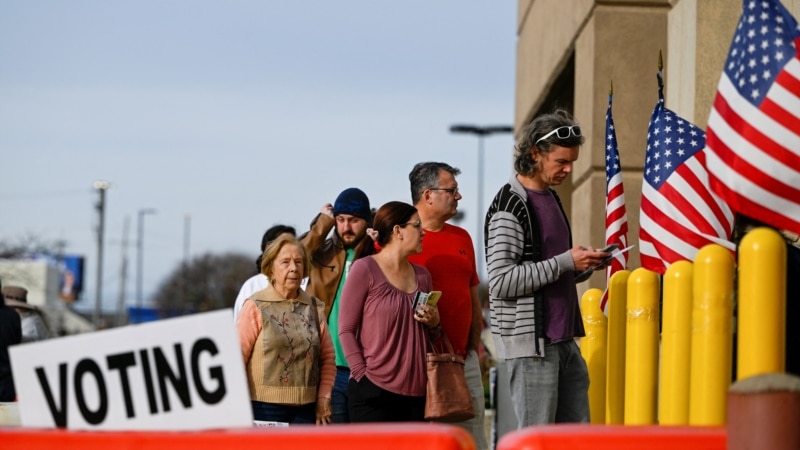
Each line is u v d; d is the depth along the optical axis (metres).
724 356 8.01
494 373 15.10
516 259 9.99
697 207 9.70
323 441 6.87
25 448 7.23
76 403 7.45
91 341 7.47
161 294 142.62
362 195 12.20
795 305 8.54
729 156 8.30
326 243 12.41
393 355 10.52
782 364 7.39
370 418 10.55
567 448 6.80
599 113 15.05
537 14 20.33
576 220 16.06
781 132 8.13
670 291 8.48
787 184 8.18
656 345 9.19
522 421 9.95
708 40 13.45
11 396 16.08
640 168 14.95
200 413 7.39
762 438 6.50
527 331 9.89
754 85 8.23
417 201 11.38
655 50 15.12
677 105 14.34
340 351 12.12
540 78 19.77
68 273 156.12
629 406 9.23
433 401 10.36
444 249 11.28
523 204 10.06
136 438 7.13
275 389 10.70
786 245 8.12
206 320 7.44
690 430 6.93
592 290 11.16
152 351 7.46
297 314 10.90
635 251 14.69
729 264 8.06
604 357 10.97
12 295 19.23
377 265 10.66
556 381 9.98
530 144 10.11
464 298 11.25
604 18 15.13
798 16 11.87
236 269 138.25
